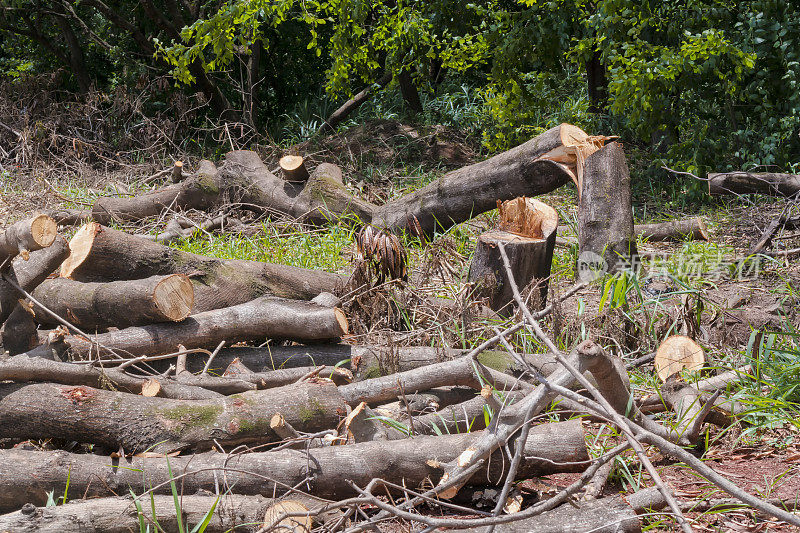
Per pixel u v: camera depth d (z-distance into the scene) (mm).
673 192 12320
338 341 5738
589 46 13805
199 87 18656
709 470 3244
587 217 8281
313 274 6812
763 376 5535
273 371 5180
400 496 4176
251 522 3682
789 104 12453
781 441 4914
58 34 19562
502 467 4180
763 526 3883
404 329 6410
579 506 3727
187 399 4723
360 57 16031
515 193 9203
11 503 3795
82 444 4605
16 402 4270
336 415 4523
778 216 9992
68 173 14500
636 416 4656
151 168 14719
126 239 6117
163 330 5367
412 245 9469
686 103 12836
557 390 3740
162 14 17688
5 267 4969
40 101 16719
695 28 12688
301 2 14984
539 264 7062
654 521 3918
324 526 3662
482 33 15547
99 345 5066
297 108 20094
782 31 12109
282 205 10883
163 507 3643
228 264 6355
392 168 14797
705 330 6438
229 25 14758
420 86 18312
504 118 15094
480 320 6141
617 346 6047
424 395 5113
